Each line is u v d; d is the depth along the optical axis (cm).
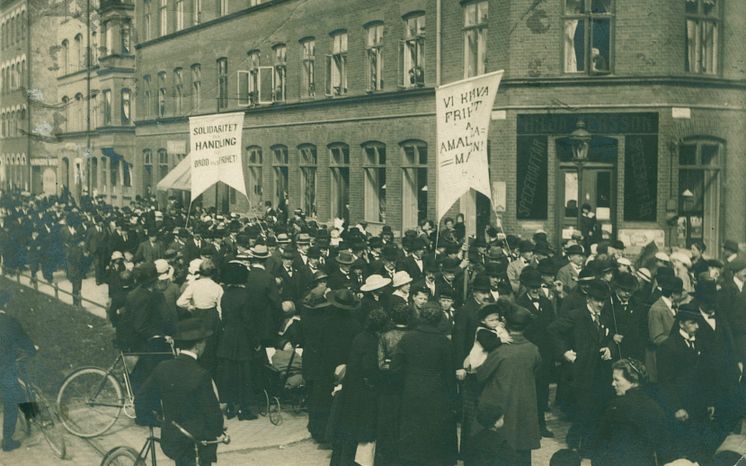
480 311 758
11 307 1500
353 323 895
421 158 2302
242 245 1381
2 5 2400
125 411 905
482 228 2080
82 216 1997
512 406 711
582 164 1794
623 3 1964
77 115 2569
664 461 624
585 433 864
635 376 634
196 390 655
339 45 2653
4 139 2370
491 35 2061
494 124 2042
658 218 1972
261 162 3077
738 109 2017
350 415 786
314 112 2756
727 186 2012
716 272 1158
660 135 1966
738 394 812
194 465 654
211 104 3025
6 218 2112
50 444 880
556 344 891
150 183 2977
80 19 2520
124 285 1066
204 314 998
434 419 740
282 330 1073
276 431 959
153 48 2956
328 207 2716
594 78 1972
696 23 1998
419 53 2308
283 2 2845
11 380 895
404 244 1461
